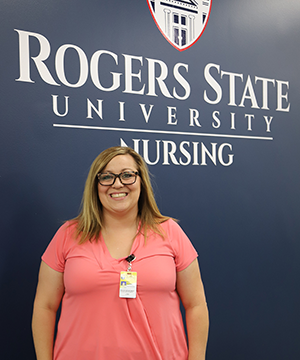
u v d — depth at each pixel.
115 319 1.28
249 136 2.39
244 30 2.36
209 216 2.23
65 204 1.82
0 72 1.67
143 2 2.01
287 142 2.55
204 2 2.20
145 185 1.46
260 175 2.43
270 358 2.42
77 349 1.29
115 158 1.39
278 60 2.50
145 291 1.30
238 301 2.32
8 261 1.71
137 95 2.00
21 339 1.74
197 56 2.19
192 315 1.47
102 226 1.41
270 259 2.46
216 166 2.26
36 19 1.74
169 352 1.35
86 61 1.86
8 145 1.69
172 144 2.11
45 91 1.76
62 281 1.41
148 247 1.37
